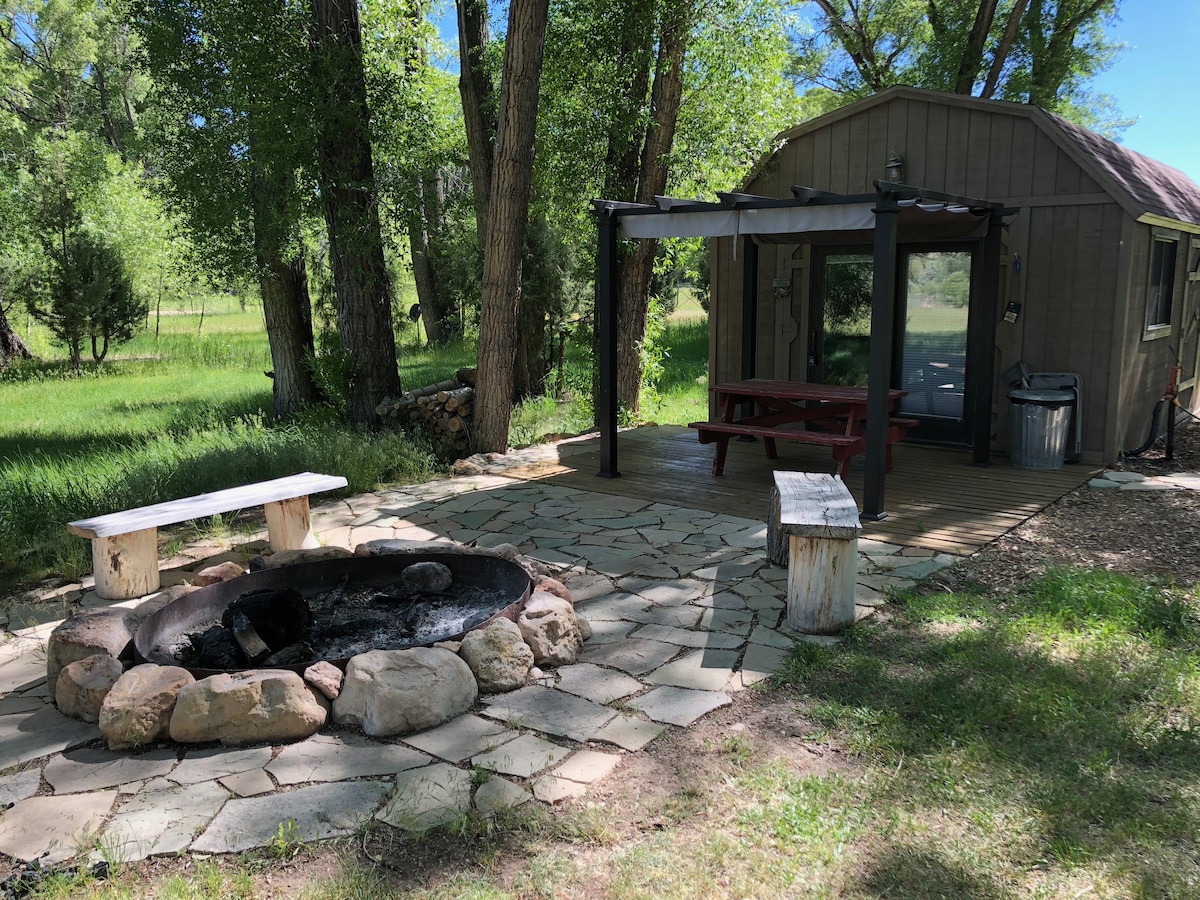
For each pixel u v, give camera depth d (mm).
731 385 7941
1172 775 2889
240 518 6879
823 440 6793
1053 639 4020
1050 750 3039
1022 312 8180
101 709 3242
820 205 6176
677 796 2818
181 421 12016
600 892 2355
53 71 27750
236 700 3205
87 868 2455
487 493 7348
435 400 9320
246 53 8961
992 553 5426
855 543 4172
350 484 7574
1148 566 5129
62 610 4883
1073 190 7727
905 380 9086
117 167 23297
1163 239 8508
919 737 3150
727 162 10781
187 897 2314
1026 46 18859
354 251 9547
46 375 19156
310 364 10820
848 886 2359
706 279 23969
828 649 3951
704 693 3561
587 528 6184
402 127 9898
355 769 3008
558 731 3256
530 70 8305
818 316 9500
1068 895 2299
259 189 10070
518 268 8859
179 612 4164
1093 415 7973
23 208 19109
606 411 7688
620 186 10594
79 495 6770
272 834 2607
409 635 4051
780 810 2709
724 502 6852
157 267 23500
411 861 2490
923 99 8398
